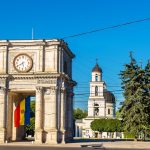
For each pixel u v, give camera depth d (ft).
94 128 442.91
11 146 173.68
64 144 192.75
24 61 206.69
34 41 206.18
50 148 161.27
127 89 244.83
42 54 205.57
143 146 186.70
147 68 246.06
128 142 227.40
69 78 220.43
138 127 233.96
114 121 436.35
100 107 483.51
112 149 161.68
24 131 233.76
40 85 203.21
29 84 204.74
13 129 218.38
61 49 207.10
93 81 488.85
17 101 221.46
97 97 486.38
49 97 202.80
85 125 483.10
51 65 204.54
